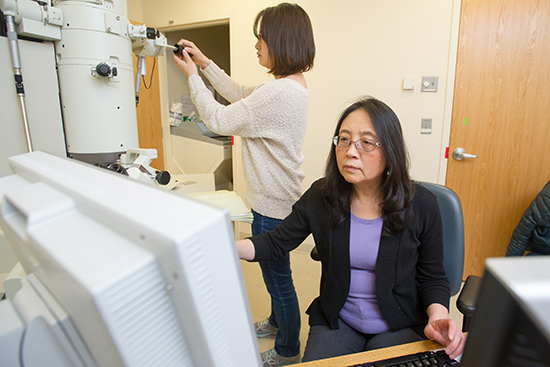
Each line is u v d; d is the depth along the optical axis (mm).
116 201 302
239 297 297
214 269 268
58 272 278
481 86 2078
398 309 937
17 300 351
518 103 2033
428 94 2180
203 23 2803
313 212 1025
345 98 2391
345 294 970
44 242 292
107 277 239
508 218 2178
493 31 1997
